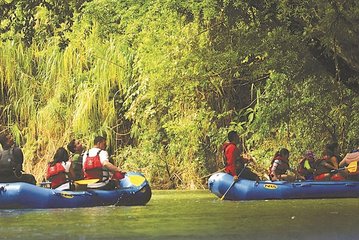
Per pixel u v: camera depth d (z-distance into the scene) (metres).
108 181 27.41
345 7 27.33
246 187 29.94
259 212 22.61
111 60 45.56
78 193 26.12
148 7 35.12
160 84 38.69
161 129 44.09
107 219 20.48
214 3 30.86
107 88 45.97
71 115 46.50
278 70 33.41
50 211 24.22
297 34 31.08
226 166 30.84
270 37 31.34
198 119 41.62
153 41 38.28
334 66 32.47
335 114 38.41
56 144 46.25
